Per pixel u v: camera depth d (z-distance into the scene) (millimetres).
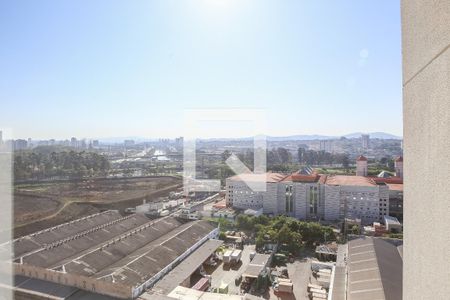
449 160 527
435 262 595
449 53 531
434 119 604
